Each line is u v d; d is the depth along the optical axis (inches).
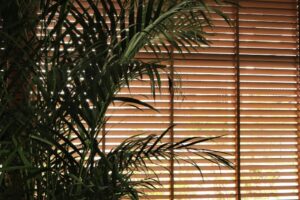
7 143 57.8
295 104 99.6
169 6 69.1
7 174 62.4
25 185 61.3
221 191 96.3
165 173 94.2
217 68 96.8
